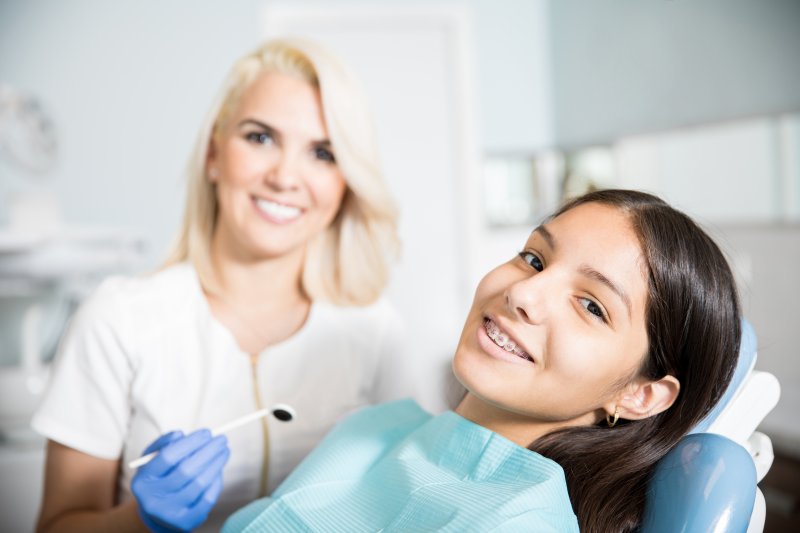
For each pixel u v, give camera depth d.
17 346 2.80
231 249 1.03
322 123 0.98
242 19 3.17
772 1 2.43
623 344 0.70
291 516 0.74
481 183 3.52
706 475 0.66
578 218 0.74
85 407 0.94
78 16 3.03
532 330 0.69
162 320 0.98
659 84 3.02
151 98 3.10
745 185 2.63
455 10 3.41
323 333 1.06
